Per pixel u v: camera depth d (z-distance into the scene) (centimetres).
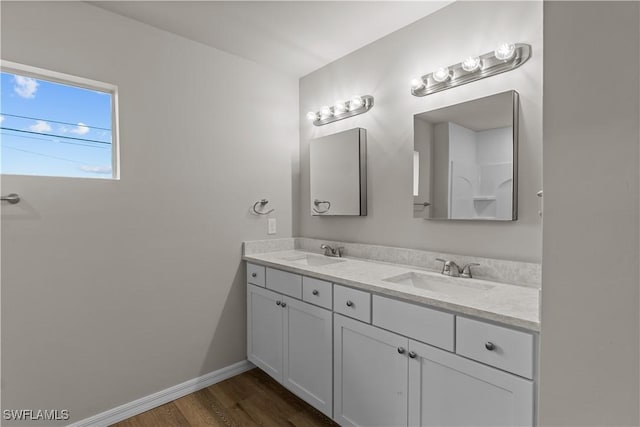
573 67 77
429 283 177
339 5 184
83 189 181
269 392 223
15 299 162
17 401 163
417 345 139
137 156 199
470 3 175
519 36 157
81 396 181
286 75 277
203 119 228
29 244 166
